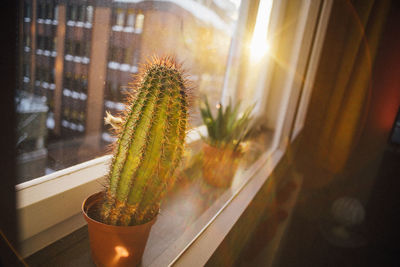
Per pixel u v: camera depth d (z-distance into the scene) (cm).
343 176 204
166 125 33
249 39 99
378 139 224
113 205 35
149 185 35
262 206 90
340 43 168
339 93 183
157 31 62
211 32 87
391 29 202
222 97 110
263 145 117
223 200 66
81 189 43
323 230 135
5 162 23
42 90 40
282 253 107
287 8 118
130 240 36
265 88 127
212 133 70
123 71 55
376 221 158
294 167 182
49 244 40
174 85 33
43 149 43
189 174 74
